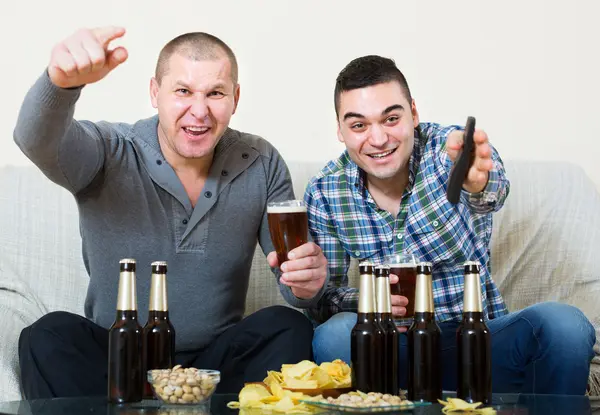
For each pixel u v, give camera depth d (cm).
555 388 176
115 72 286
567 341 175
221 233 207
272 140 297
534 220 267
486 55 309
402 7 305
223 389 188
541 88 312
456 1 308
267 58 297
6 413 131
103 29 154
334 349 188
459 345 147
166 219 204
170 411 135
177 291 203
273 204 173
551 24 313
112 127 209
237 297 211
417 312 150
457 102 308
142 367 147
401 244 215
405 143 205
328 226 221
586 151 312
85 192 203
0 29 281
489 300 217
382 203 219
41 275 234
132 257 201
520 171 273
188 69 198
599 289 262
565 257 266
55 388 169
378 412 133
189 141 200
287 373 150
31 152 176
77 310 235
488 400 145
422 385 147
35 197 240
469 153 157
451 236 211
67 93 163
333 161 228
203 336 204
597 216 272
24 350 174
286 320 184
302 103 298
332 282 220
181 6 291
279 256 177
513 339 186
